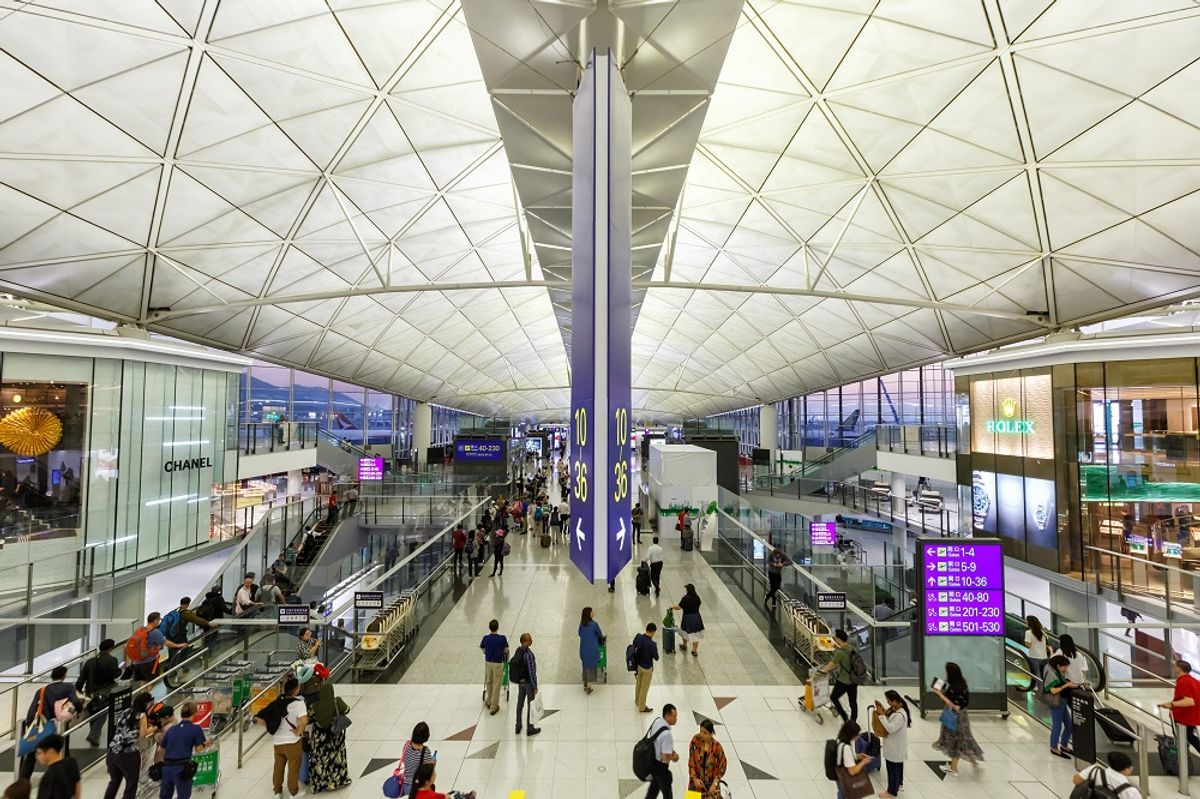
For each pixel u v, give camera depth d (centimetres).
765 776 900
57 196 1573
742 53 1606
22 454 1714
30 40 1230
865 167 1959
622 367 745
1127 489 1809
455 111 1841
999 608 1102
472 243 2794
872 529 3766
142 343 1983
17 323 1789
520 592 1880
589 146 754
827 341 3697
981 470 2380
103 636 1641
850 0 1398
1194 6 1169
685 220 2642
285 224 2158
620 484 713
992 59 1442
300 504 2647
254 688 1099
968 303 2473
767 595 1719
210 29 1366
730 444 3734
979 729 1048
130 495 2005
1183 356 1731
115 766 771
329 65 1565
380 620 1348
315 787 847
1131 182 1588
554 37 881
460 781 883
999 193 1841
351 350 3669
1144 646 1342
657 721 805
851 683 1051
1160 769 911
